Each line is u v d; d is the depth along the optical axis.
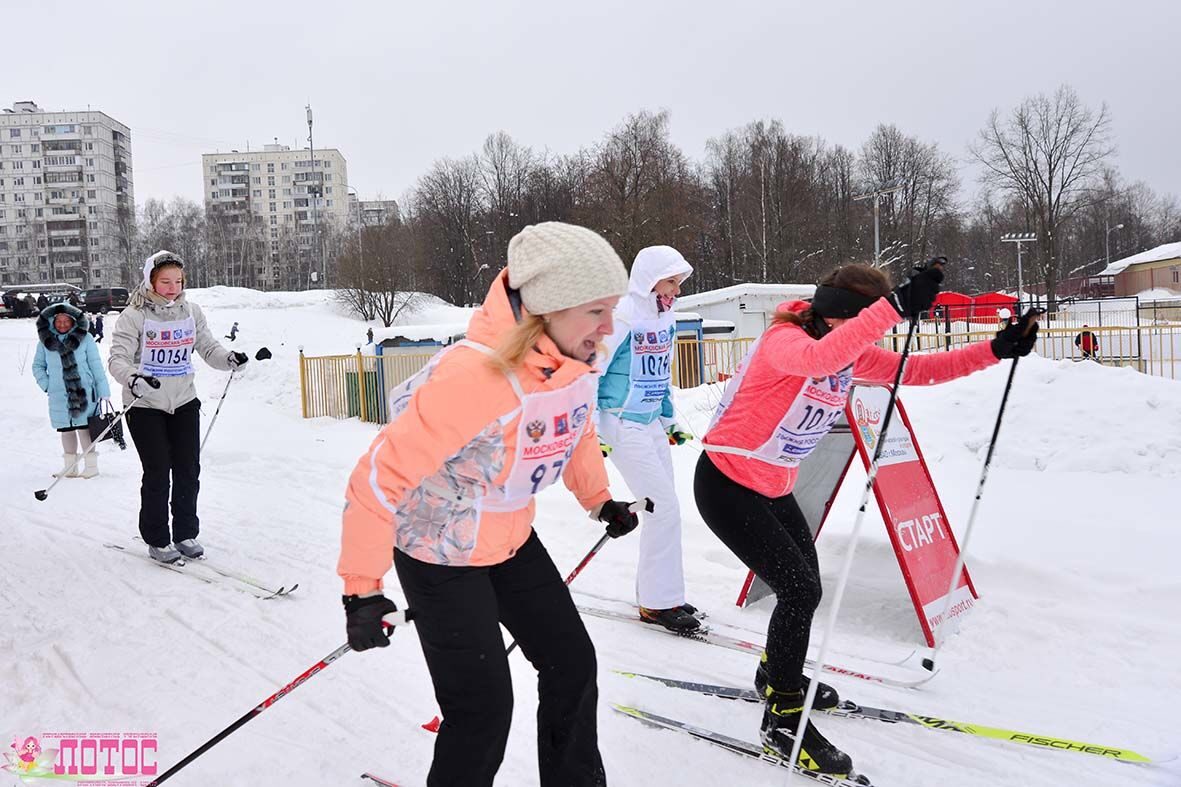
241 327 27.55
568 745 2.07
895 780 2.60
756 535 2.79
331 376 13.26
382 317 35.38
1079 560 4.23
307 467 8.06
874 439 3.74
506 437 1.90
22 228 89.50
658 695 3.19
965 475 6.21
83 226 87.31
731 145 49.22
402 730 2.96
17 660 3.62
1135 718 2.91
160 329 4.91
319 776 2.67
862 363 3.05
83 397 7.97
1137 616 3.70
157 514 4.99
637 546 5.22
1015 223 50.78
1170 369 13.88
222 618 4.09
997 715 2.98
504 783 2.61
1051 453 6.39
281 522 6.07
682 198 42.59
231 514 6.35
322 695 3.24
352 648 1.81
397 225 45.56
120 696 3.25
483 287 48.28
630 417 3.90
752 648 3.61
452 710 1.97
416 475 1.81
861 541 4.76
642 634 3.86
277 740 2.90
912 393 7.69
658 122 43.09
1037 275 36.78
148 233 81.19
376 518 1.81
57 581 4.75
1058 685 3.19
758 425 2.81
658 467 3.90
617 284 1.86
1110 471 6.05
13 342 22.75
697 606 4.20
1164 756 2.66
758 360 2.86
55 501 6.96
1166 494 5.39
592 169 44.56
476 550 1.96
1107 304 29.98
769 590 4.28
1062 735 2.83
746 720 2.99
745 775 2.64
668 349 3.96
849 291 2.71
